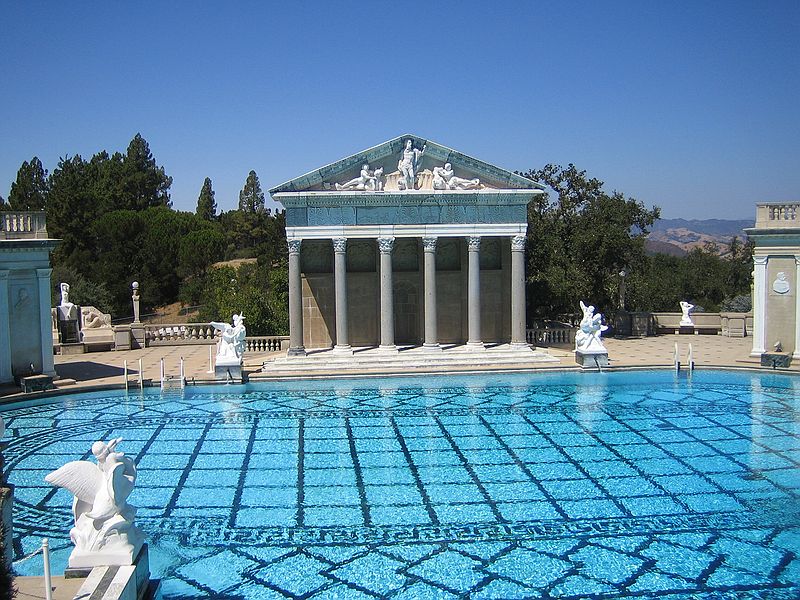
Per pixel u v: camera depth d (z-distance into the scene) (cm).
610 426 2864
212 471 2359
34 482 2281
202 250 10281
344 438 2741
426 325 4341
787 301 4103
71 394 3609
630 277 6025
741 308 7775
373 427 2895
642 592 1540
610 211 5800
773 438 2664
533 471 2317
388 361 4197
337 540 1819
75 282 8244
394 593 1550
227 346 3872
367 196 4216
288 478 2281
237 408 3284
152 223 10512
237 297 6084
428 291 4319
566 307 5656
